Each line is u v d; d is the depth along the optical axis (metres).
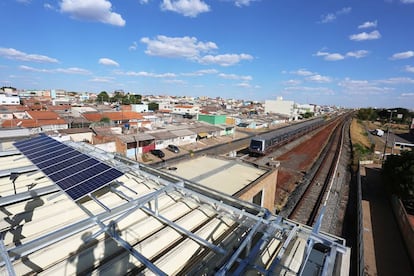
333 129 70.50
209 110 91.62
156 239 5.29
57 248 4.67
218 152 37.31
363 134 61.62
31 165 9.36
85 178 6.54
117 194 7.23
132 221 5.90
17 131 21.59
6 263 3.33
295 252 5.34
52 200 6.64
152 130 42.25
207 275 4.29
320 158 33.44
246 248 4.92
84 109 58.62
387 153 38.38
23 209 6.17
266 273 3.77
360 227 14.20
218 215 6.60
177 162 16.14
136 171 8.44
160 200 7.11
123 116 52.41
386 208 18.17
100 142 32.00
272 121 78.62
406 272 11.37
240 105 164.12
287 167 28.36
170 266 4.60
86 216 5.92
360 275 10.58
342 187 22.39
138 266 4.49
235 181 12.73
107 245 4.94
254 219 5.35
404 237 13.87
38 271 4.16
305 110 149.50
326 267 3.71
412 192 16.23
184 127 47.19
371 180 24.61
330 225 15.25
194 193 6.37
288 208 17.00
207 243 5.05
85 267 4.33
